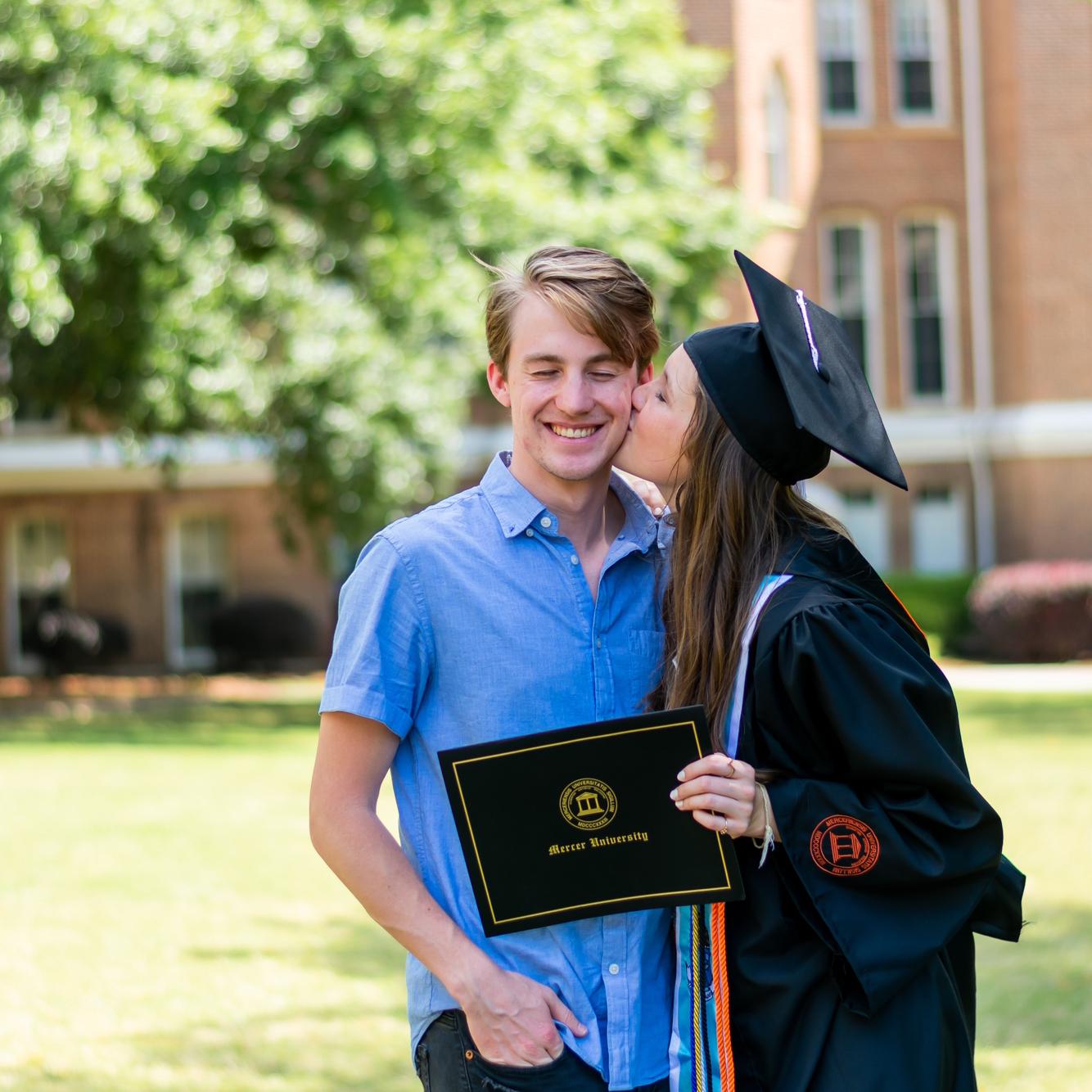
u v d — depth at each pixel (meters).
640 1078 2.53
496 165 15.37
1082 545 24.61
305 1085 4.83
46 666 24.12
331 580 24.89
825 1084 2.43
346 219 15.98
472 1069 2.55
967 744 13.23
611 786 2.41
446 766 2.40
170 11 14.12
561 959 2.52
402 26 14.90
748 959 2.52
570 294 2.51
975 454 25.73
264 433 17.08
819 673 2.41
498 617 2.55
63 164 13.41
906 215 26.11
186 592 25.14
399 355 15.88
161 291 14.89
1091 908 7.03
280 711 18.61
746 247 18.02
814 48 25.25
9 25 13.76
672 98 18.69
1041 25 24.73
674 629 2.64
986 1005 5.56
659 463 2.71
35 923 7.11
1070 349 24.77
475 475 24.05
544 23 16.45
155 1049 5.24
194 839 9.30
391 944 6.73
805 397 2.49
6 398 17.70
